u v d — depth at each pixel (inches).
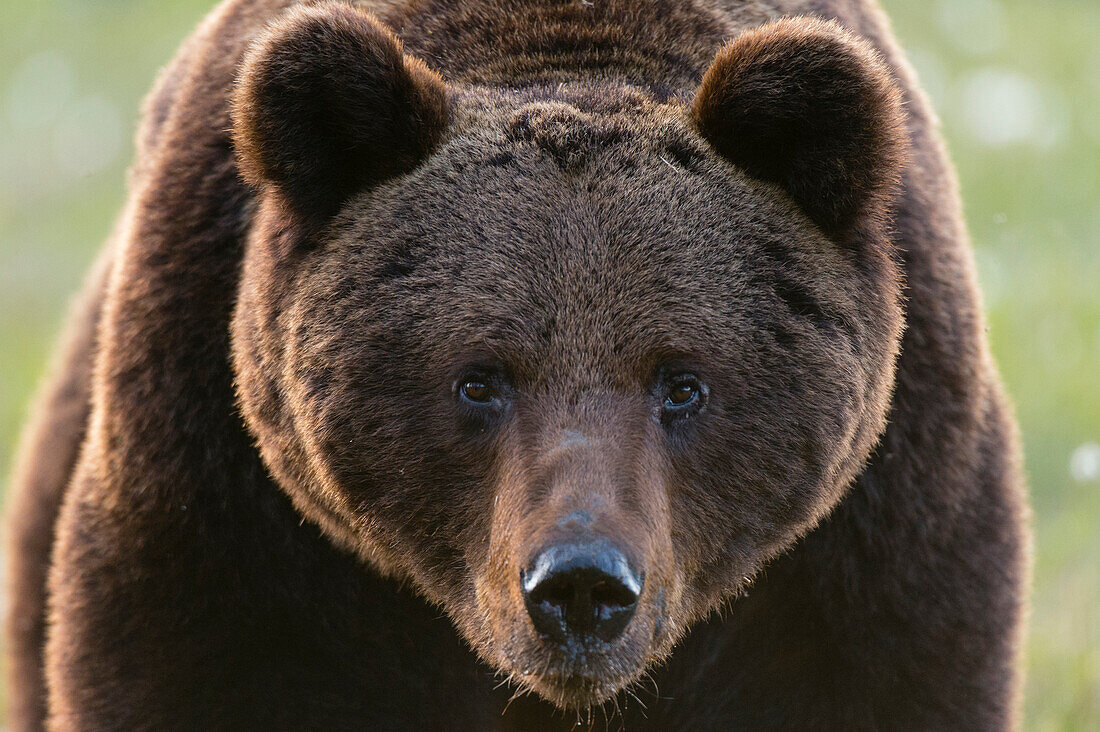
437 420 344.8
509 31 398.0
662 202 344.5
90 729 395.5
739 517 351.9
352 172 361.1
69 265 1198.3
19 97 1384.1
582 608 309.6
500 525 331.9
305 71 344.5
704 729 422.9
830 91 343.0
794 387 345.1
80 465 434.9
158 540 390.3
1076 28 1376.7
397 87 351.3
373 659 406.6
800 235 354.0
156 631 390.9
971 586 398.3
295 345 356.5
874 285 364.5
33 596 519.5
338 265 353.1
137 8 1540.4
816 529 393.1
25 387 1002.7
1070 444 781.9
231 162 402.9
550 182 345.7
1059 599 639.1
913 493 392.5
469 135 359.3
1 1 1550.2
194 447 390.9
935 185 417.7
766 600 402.0
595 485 318.3
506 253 340.5
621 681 326.6
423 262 345.7
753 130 352.8
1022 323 887.7
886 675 397.4
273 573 392.8
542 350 335.3
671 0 403.5
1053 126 1176.8
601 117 359.9
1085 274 949.8
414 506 352.8
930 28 1353.3
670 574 337.7
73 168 1302.9
